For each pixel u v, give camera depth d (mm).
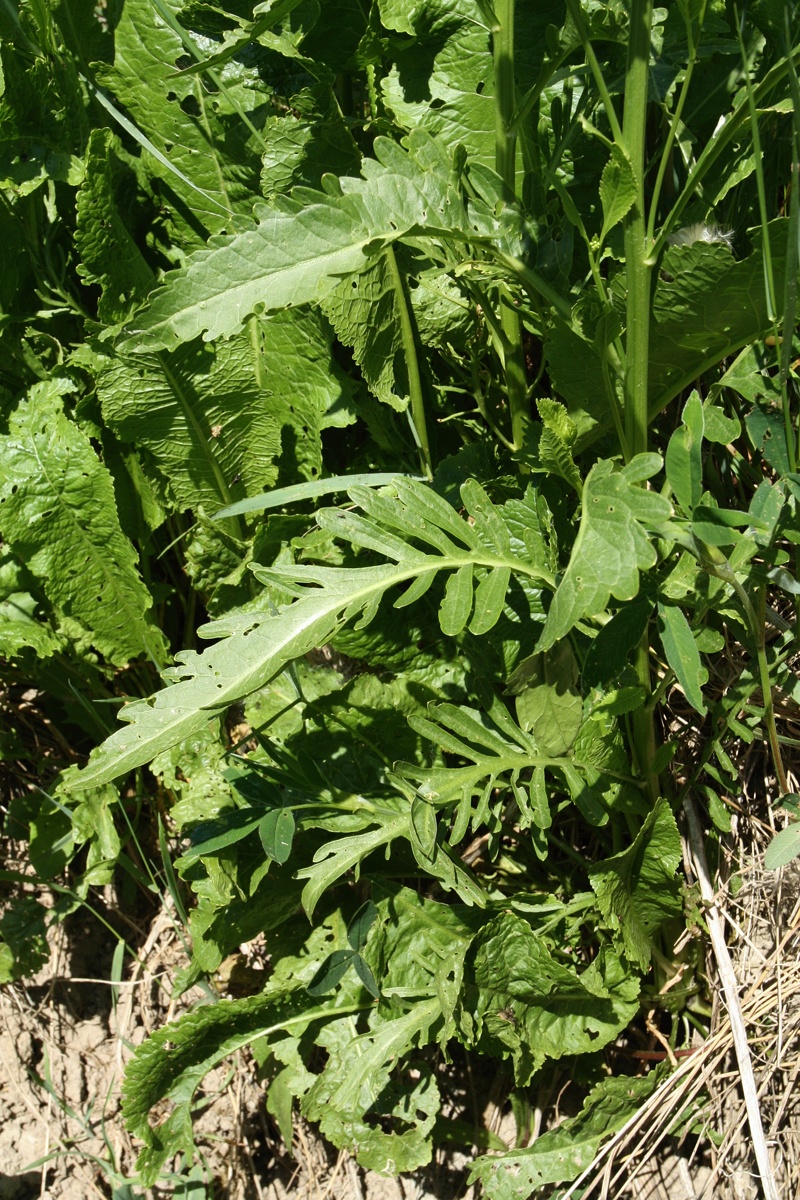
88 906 1882
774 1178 1634
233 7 1729
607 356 1403
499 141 1451
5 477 1744
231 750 1650
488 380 1817
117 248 1684
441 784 1438
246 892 1715
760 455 1867
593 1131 1659
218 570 1865
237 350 1716
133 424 1764
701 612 1416
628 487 1170
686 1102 1656
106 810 1870
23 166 1689
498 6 1374
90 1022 1996
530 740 1528
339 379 1775
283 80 1801
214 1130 1890
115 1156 1870
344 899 1798
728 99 1626
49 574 1800
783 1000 1683
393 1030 1645
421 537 1327
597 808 1502
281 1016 1698
